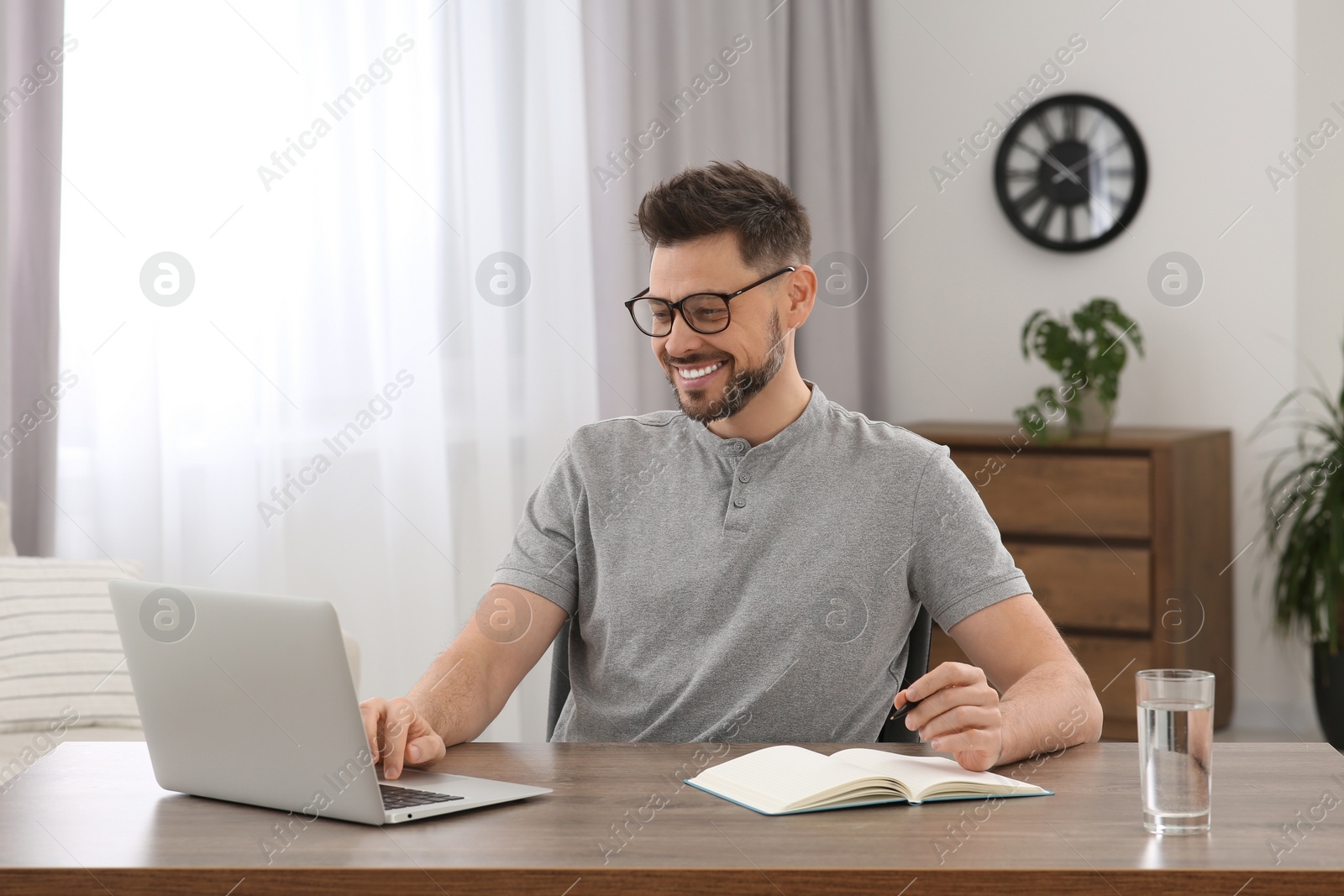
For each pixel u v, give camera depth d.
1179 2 3.96
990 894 0.96
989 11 4.23
